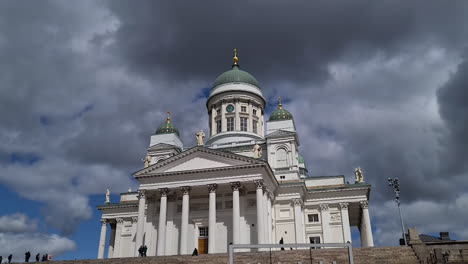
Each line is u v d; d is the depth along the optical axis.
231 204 67.25
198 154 67.25
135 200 82.88
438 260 39.50
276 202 72.25
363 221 72.12
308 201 74.56
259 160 63.59
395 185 59.12
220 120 89.12
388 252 43.28
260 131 90.19
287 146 77.69
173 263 44.53
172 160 67.62
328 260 42.50
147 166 70.19
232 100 89.06
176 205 68.81
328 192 73.81
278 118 80.81
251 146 79.38
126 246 78.56
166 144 83.94
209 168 65.12
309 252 44.22
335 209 73.25
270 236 66.19
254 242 63.56
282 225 70.56
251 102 89.88
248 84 91.00
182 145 88.88
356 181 76.69
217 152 66.12
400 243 60.44
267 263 43.00
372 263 40.91
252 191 67.25
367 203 72.62
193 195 69.56
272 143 78.44
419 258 40.75
